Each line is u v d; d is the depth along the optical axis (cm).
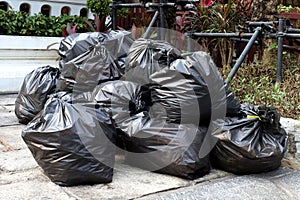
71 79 301
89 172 220
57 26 622
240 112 274
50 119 223
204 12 504
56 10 666
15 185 221
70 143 215
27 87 357
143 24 578
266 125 256
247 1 501
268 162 248
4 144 299
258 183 241
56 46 601
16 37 566
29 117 355
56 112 227
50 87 354
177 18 488
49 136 215
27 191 214
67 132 215
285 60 480
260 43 445
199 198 217
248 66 466
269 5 502
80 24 634
